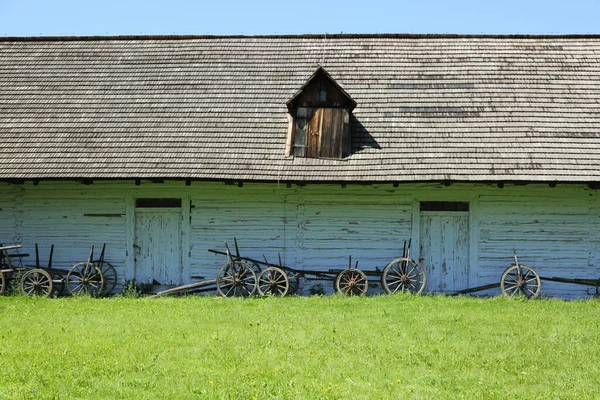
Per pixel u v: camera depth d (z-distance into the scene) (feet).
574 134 64.13
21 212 65.67
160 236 64.75
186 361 38.42
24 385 34.42
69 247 65.10
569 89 69.00
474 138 64.28
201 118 68.44
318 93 65.16
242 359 38.81
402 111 67.67
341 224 63.26
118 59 76.18
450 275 62.64
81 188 65.21
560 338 43.75
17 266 65.10
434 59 73.61
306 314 50.90
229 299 58.03
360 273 60.13
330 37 77.51
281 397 32.60
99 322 48.47
